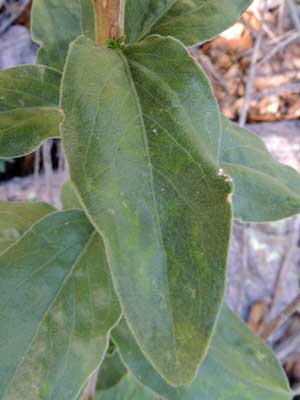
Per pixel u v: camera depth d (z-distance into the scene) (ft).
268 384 0.81
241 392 0.80
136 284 0.41
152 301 0.41
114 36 0.53
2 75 0.63
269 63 1.94
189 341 0.41
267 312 1.68
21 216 0.81
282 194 0.73
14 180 1.68
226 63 1.94
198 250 0.42
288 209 0.72
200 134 0.44
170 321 0.42
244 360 0.82
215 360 0.81
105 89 0.44
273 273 1.71
